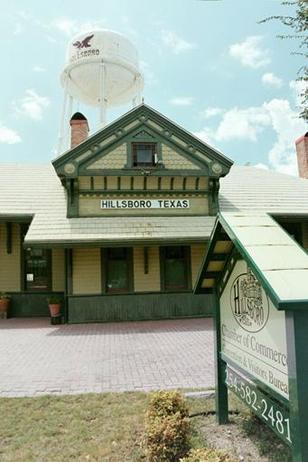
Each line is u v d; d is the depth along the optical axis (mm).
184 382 6816
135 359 8562
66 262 14719
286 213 15641
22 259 16250
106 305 14547
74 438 4617
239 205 16062
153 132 14883
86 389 6500
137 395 6066
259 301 3646
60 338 11234
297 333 2832
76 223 14289
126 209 14852
